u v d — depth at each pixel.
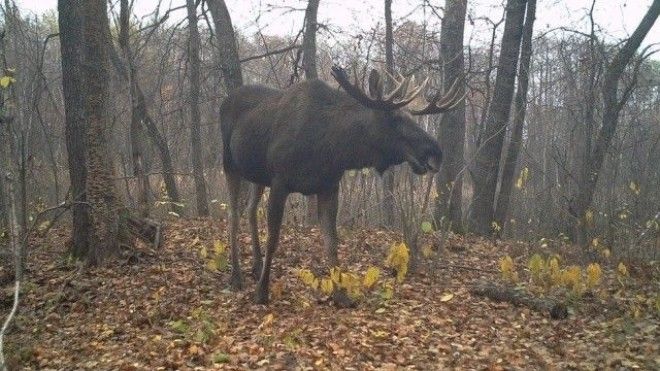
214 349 5.96
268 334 6.30
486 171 13.20
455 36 13.63
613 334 6.51
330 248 7.45
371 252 9.88
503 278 8.03
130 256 8.70
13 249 6.21
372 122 7.02
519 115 13.14
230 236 8.15
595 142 10.85
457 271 9.05
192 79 14.76
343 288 7.27
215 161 17.08
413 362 5.77
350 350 5.95
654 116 12.88
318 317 6.81
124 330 6.67
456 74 13.66
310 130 7.21
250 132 7.91
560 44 12.96
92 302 7.46
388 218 12.89
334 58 15.05
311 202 12.52
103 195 8.59
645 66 13.66
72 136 8.73
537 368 5.69
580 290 7.10
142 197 11.90
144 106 13.66
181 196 16.05
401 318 6.85
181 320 6.43
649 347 6.12
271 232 7.34
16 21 10.73
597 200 11.37
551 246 10.39
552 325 6.85
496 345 6.24
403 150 7.02
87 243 8.77
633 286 8.38
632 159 10.98
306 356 5.81
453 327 6.73
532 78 15.81
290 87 7.75
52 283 7.95
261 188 8.48
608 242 9.81
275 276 8.40
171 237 10.20
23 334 6.60
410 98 6.75
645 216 10.68
